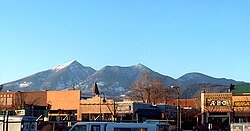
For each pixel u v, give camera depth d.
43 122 42.72
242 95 79.44
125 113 77.50
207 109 81.75
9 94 89.88
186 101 114.25
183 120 86.50
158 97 98.62
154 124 26.05
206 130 68.25
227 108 80.12
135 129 26.11
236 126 29.69
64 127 46.47
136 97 99.50
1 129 39.66
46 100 87.31
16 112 78.06
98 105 80.81
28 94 89.56
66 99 85.19
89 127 27.06
